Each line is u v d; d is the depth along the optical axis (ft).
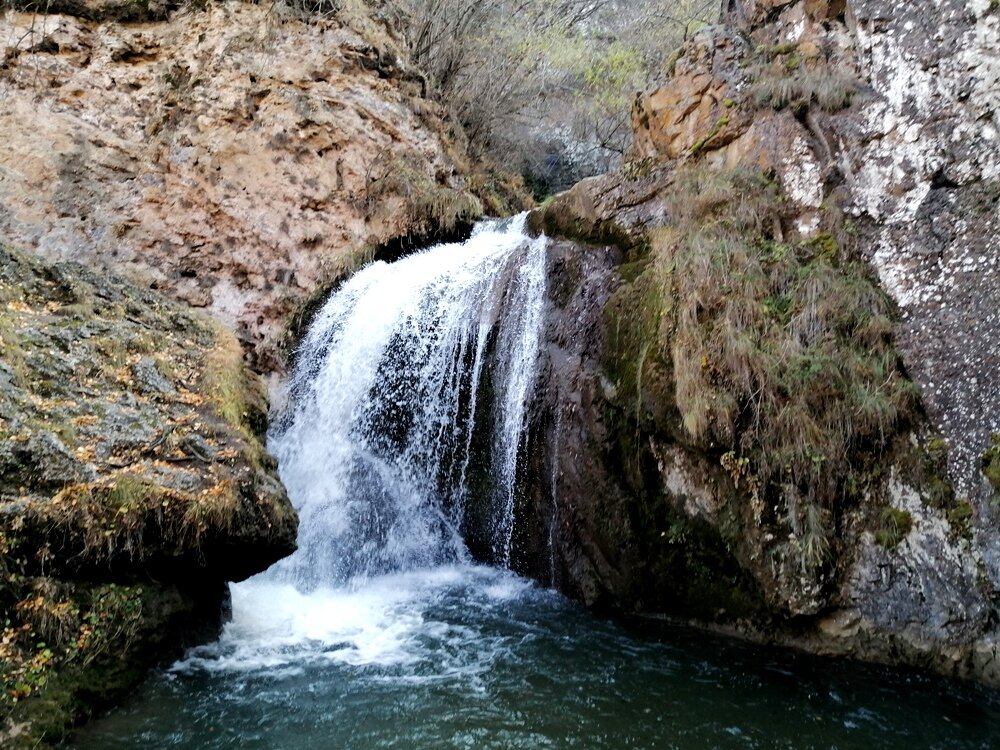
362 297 25.86
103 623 12.14
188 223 25.89
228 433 15.70
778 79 20.33
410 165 30.60
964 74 16.74
